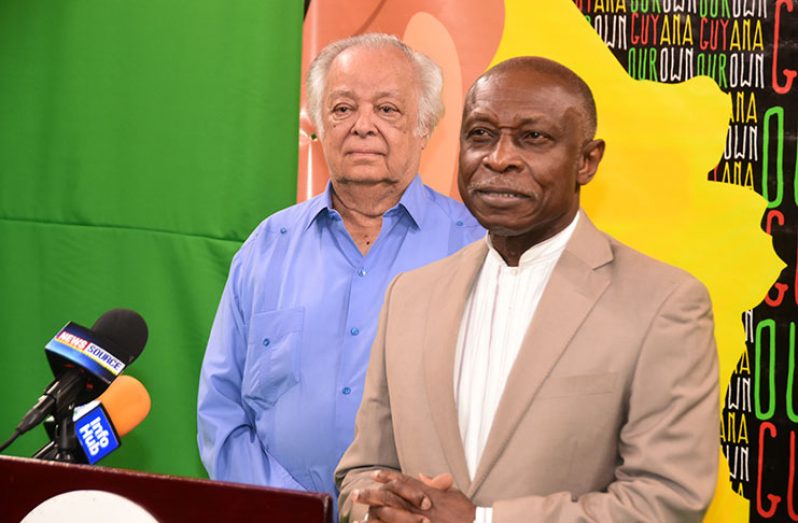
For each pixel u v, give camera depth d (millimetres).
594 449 1625
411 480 1575
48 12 3084
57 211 3061
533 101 1644
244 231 2896
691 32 2479
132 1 3006
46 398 1693
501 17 2613
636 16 2514
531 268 1768
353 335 2389
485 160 1655
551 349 1663
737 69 2449
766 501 2402
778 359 2406
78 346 1718
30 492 1271
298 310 2424
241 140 2902
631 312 1646
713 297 2443
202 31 2938
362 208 2465
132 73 3002
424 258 2436
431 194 2535
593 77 2539
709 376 1620
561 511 1552
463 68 2639
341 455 2344
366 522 1584
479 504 1646
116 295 2996
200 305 2916
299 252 2496
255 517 1201
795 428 2387
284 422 2379
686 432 1575
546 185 1646
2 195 3111
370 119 2383
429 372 1752
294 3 2871
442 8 2652
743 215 2436
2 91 3111
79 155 3043
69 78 3061
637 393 1607
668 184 2479
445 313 1791
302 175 2764
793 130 2412
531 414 1649
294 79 2871
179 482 1225
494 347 1756
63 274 3043
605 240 1750
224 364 2482
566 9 2566
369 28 2717
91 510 1246
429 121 2473
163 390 2924
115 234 3006
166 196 2965
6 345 3078
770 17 2432
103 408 1725
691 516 1553
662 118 2488
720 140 2453
